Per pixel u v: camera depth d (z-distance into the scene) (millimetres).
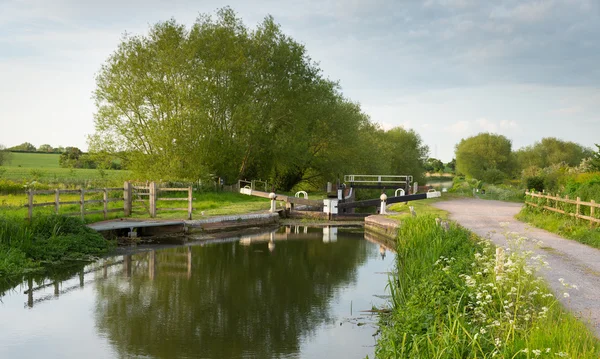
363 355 7434
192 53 33531
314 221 25656
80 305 9766
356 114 49312
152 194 20266
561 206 19828
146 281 11812
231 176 38844
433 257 10469
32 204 14641
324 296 10750
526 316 6141
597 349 5605
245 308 9766
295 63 39500
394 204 31156
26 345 7590
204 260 14523
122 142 33562
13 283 11352
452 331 5703
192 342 7863
